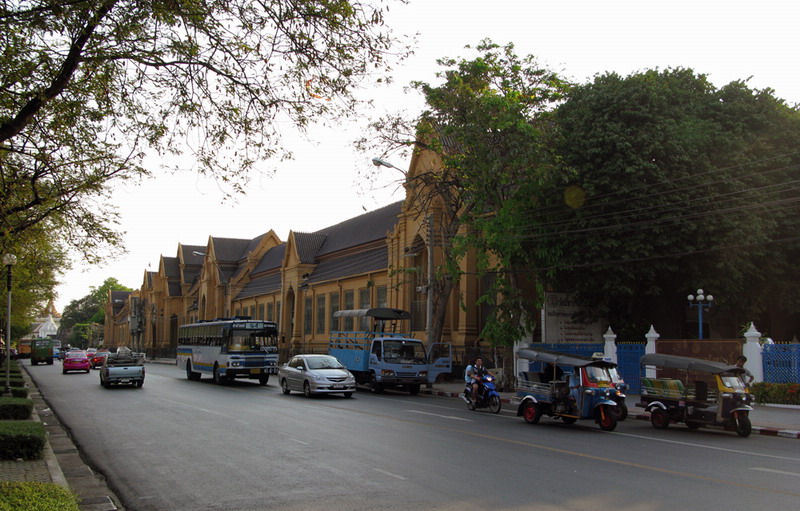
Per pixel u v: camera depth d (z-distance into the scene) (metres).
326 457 11.16
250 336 32.47
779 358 21.47
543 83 26.31
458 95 25.34
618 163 24.41
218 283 77.69
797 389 20.31
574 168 24.97
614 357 25.69
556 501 7.99
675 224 24.39
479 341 36.16
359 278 47.22
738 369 15.48
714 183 24.73
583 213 25.47
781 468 10.52
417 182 34.03
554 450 12.16
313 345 52.97
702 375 22.25
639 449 12.57
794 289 28.34
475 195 26.56
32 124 10.20
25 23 8.31
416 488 8.74
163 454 11.80
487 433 14.57
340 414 18.22
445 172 29.98
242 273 74.94
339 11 8.80
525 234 26.12
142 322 99.88
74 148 10.74
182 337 40.47
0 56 8.25
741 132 26.86
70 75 8.55
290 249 59.59
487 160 25.44
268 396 24.84
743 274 26.83
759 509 7.64
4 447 10.86
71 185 12.30
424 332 38.53
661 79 27.89
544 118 26.03
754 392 21.17
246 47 9.24
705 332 32.31
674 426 17.30
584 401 15.95
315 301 54.09
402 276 40.94
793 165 27.06
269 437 13.60
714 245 24.86
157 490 8.98
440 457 11.16
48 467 10.29
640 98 25.39
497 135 25.36
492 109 24.80
